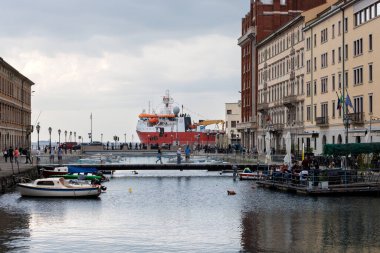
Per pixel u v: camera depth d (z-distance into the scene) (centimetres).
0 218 4547
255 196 5919
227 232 3872
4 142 11319
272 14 13812
